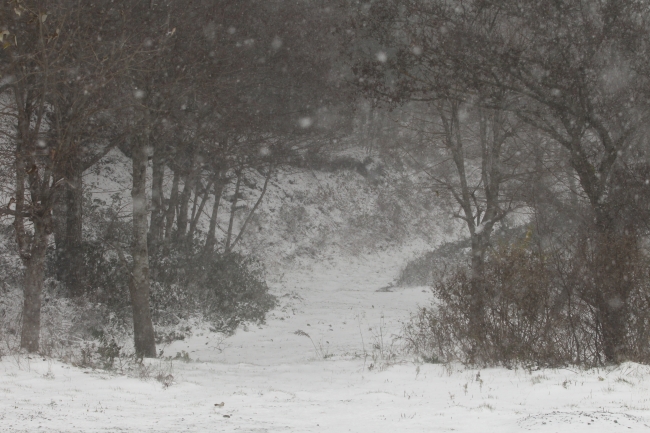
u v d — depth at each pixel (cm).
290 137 2722
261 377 1279
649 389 943
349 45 1611
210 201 4147
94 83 1414
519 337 1281
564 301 1272
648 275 1220
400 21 1465
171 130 2020
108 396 912
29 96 1375
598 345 1239
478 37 1334
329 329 2336
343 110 2769
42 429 612
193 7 1909
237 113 2259
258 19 2333
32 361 1153
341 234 4512
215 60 1956
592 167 1348
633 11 1333
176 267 2397
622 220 1317
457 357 1406
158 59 1659
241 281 2702
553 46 1304
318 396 994
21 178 1324
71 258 2127
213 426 684
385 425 713
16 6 1197
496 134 1758
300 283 3797
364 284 3856
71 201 2152
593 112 1325
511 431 663
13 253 2142
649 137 1373
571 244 1323
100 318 1991
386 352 1691
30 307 1334
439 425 712
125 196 3356
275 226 4294
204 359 1756
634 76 1339
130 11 1609
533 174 1650
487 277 1326
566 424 662
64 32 1387
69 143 1386
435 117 2039
